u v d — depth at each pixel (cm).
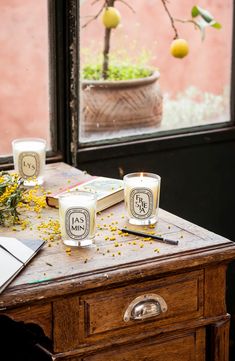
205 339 169
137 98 234
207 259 160
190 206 254
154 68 245
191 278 163
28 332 170
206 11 240
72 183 196
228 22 252
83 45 231
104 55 235
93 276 149
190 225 173
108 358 158
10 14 220
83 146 229
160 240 164
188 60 251
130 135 237
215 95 256
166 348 164
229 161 258
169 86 249
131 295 157
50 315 150
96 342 155
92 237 161
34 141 200
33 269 150
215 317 168
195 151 250
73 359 154
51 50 220
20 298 143
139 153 238
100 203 179
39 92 224
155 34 245
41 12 219
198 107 254
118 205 185
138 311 157
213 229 261
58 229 168
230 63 255
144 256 157
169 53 248
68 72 221
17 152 193
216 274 166
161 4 244
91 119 230
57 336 151
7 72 223
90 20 230
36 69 223
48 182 197
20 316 148
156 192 172
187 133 247
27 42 222
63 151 227
